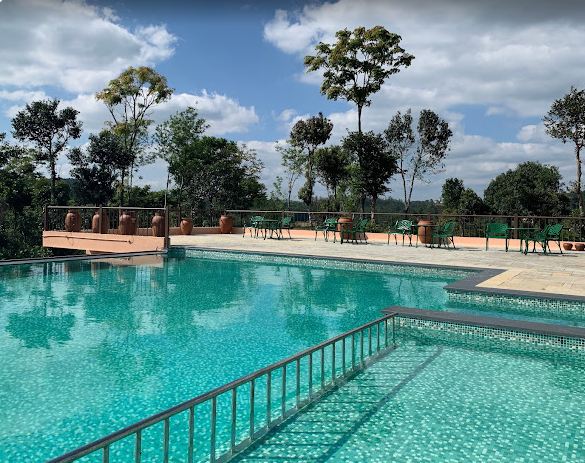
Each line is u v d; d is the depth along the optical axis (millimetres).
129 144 27750
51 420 3070
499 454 2613
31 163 26047
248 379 2615
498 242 13781
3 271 9312
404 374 3922
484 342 4879
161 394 3512
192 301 6848
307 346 4758
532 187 35969
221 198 27203
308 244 13398
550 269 8367
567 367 4125
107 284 8180
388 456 2588
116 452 2635
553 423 3012
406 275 9141
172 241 14117
